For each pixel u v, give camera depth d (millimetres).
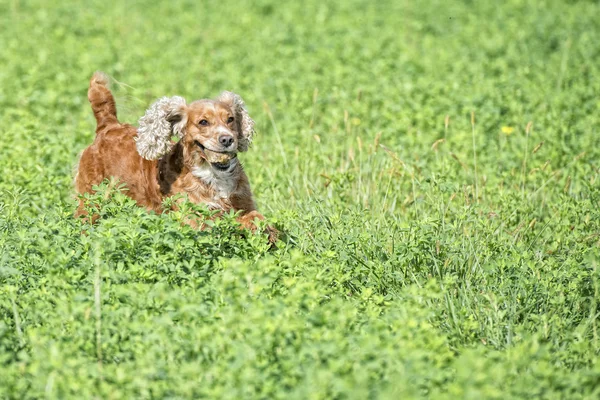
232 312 8117
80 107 19109
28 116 16969
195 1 31188
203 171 11828
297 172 14203
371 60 22703
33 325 8727
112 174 12531
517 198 12672
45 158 14523
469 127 16750
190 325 8320
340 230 10969
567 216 11969
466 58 22391
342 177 13242
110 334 8539
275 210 12773
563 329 9125
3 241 10094
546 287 9711
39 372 7520
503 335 9195
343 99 18828
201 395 7520
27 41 24844
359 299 9547
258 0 30531
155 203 12219
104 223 10070
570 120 17297
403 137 16125
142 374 7504
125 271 9391
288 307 8398
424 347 8086
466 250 10914
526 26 25953
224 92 12562
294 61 22656
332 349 7660
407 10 28969
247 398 7359
